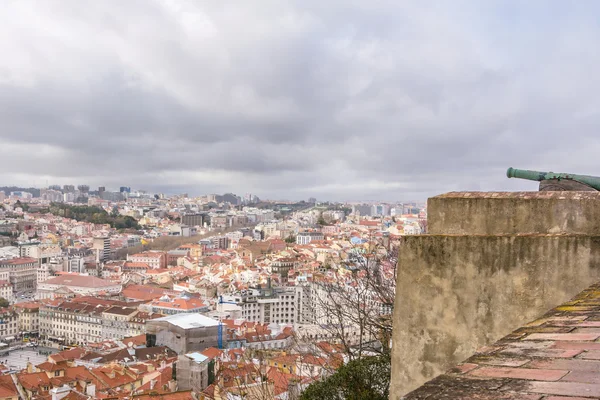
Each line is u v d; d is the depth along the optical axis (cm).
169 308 15388
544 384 422
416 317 1094
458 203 1160
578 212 1077
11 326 16788
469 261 1059
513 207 1120
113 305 16425
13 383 8244
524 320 1016
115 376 8594
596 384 414
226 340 10838
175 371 7881
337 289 4203
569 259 992
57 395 7462
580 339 566
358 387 2369
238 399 3538
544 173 1435
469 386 432
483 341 1045
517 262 1026
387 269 3675
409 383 1095
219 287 18300
